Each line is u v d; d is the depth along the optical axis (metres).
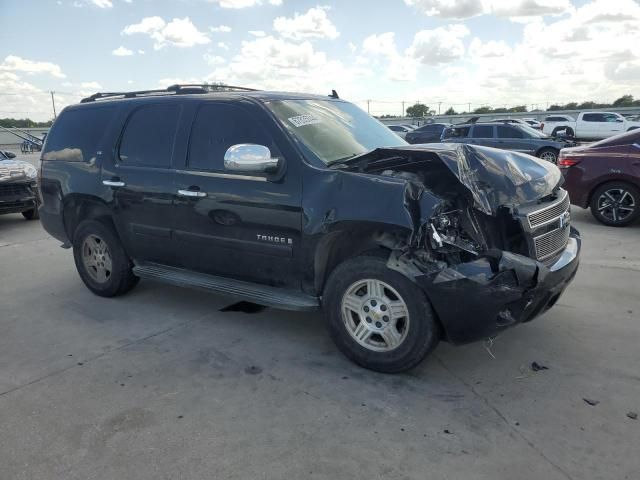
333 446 2.92
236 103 4.29
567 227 4.14
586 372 3.66
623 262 6.20
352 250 3.90
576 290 5.25
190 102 4.58
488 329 3.35
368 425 3.11
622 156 8.02
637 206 8.01
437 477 2.66
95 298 5.46
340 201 3.59
